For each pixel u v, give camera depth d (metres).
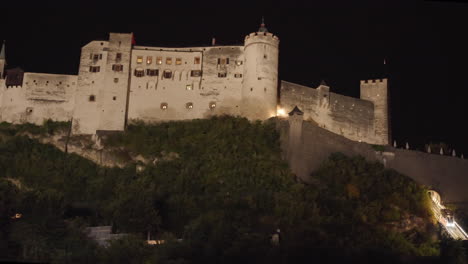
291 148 91.00
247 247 70.69
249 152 91.62
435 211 91.44
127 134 96.81
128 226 77.75
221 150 92.38
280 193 83.44
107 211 81.38
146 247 71.88
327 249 73.38
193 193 86.62
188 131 96.75
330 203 83.81
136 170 92.88
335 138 94.25
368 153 95.69
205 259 69.38
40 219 77.19
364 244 77.00
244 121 96.62
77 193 90.06
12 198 82.06
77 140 97.06
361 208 84.06
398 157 96.69
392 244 79.38
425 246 81.44
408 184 92.00
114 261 68.69
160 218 79.38
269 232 75.69
